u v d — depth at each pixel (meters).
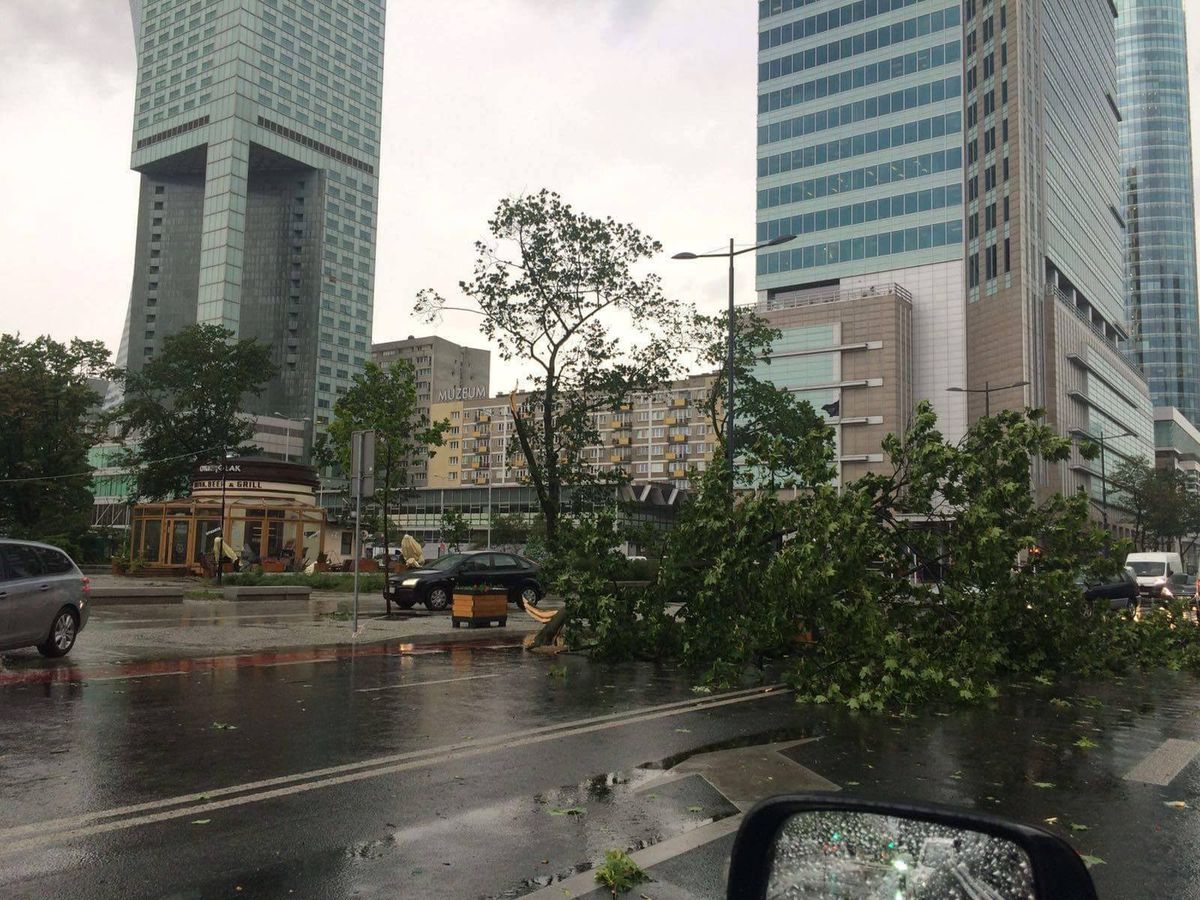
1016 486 12.09
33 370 49.16
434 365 166.25
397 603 23.03
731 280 26.88
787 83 94.69
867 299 83.94
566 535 14.34
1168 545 80.50
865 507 11.21
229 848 4.77
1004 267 80.06
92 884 4.23
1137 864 4.86
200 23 153.38
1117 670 13.98
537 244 21.72
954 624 11.95
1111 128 117.94
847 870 1.70
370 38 172.75
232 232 143.88
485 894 4.21
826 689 10.45
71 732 7.62
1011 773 6.87
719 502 12.97
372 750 7.14
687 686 11.16
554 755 7.15
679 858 4.76
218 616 19.81
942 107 85.94
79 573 12.70
